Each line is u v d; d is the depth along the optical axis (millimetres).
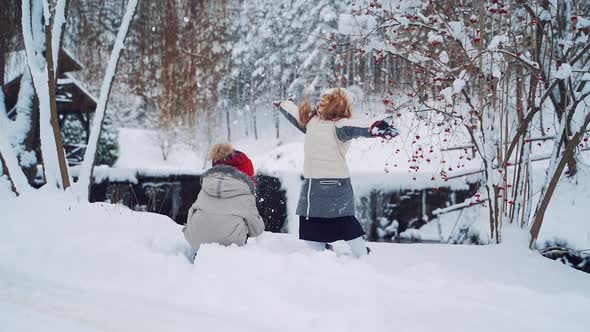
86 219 4984
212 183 3908
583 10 5102
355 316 2553
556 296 2773
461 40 4855
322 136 3842
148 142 37875
